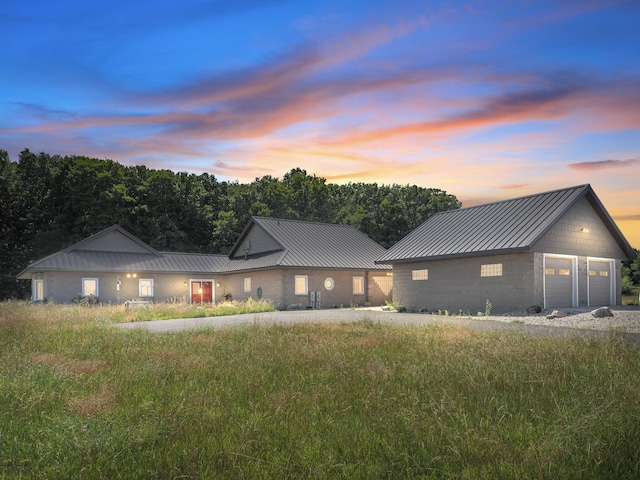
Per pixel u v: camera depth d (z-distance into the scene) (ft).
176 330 54.19
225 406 20.21
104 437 15.90
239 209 197.77
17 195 174.19
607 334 40.50
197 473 13.61
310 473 13.35
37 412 19.61
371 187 251.19
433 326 49.85
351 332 46.03
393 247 99.91
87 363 29.78
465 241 86.53
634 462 13.79
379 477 13.48
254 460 14.42
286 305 106.93
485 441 15.17
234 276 129.59
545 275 78.43
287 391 21.49
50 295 114.01
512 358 28.32
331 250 120.26
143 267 124.57
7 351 34.88
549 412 18.42
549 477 12.98
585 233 85.20
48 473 13.75
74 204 168.25
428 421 17.25
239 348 34.94
